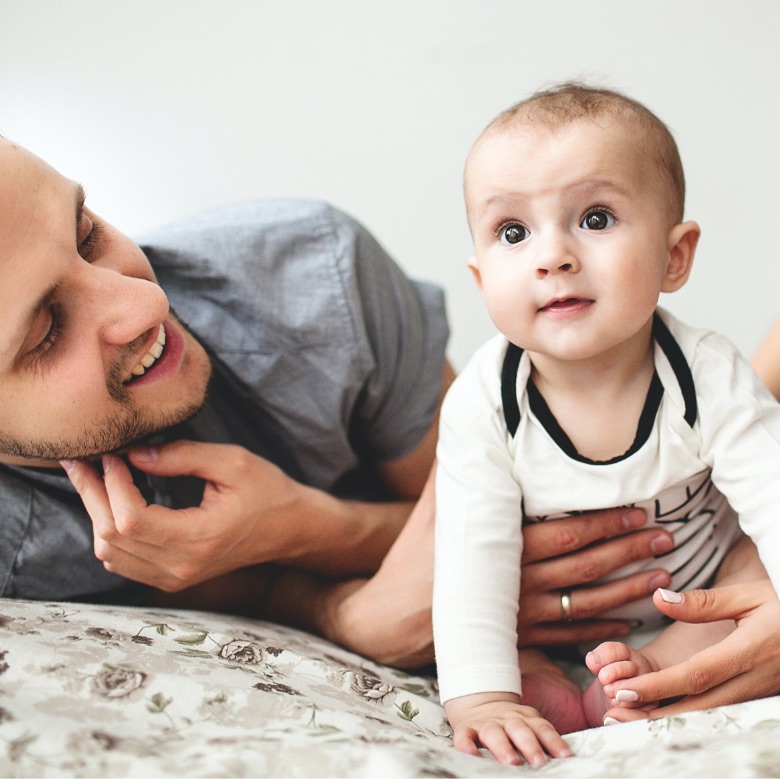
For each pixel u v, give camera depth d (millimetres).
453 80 1920
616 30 1855
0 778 604
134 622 887
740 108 1820
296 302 1188
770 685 798
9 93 1988
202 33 1966
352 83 1950
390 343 1260
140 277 969
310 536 1114
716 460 849
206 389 1033
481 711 809
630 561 958
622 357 858
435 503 1016
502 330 848
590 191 797
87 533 1091
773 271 1833
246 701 728
